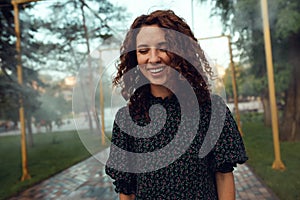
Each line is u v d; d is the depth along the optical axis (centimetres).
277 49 686
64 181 511
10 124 1842
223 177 83
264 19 480
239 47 732
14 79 632
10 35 621
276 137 477
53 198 419
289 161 498
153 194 81
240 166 504
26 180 527
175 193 78
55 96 1285
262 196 359
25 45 824
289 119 690
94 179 504
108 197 398
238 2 650
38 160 750
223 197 82
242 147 81
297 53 670
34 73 891
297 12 593
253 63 768
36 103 704
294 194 345
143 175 83
